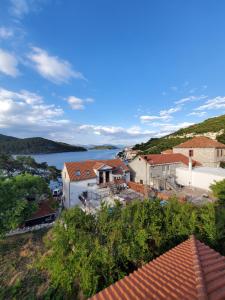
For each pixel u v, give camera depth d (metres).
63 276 15.74
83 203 35.44
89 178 39.22
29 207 29.31
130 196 34.88
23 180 30.97
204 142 53.03
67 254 16.75
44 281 19.41
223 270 7.81
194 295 6.37
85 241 16.02
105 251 14.80
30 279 20.11
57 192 50.44
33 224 33.28
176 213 18.50
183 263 8.50
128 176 45.62
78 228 18.47
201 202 31.20
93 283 13.66
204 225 16.80
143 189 37.41
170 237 16.56
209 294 6.39
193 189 39.75
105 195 36.56
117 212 19.70
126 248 15.03
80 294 15.69
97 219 19.69
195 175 41.50
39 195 32.56
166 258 9.27
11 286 19.73
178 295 6.61
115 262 14.83
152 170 44.00
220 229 16.16
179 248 10.03
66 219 19.30
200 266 7.86
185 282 7.19
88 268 14.20
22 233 29.84
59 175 81.69
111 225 17.64
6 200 27.36
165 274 8.05
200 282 6.78
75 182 37.88
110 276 13.93
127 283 8.09
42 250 24.78
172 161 47.00
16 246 26.52
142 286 7.64
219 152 51.12
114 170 43.78
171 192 38.00
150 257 15.18
